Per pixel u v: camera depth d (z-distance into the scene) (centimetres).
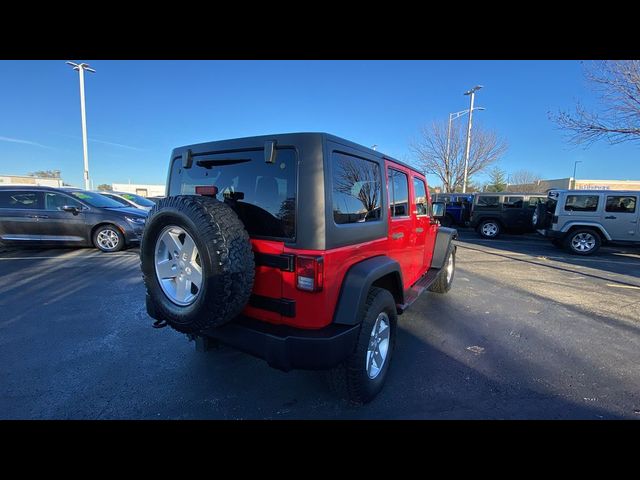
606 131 1048
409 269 378
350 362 230
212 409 244
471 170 2789
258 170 228
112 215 823
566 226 980
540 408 249
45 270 646
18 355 319
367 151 263
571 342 363
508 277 670
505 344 357
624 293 558
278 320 220
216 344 266
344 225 227
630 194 911
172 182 292
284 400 254
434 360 320
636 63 938
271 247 217
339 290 225
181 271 222
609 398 262
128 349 333
